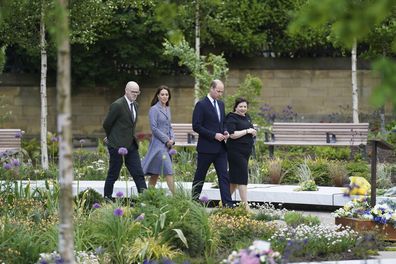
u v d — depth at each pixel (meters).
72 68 52.59
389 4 7.87
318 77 52.66
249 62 52.91
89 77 53.19
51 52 50.53
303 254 17.33
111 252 16.84
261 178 31.09
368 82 51.97
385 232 19.78
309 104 52.69
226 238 18.56
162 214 17.78
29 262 16.17
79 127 54.03
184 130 38.09
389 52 41.59
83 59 52.31
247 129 23.23
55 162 39.84
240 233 18.83
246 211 21.72
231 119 23.28
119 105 24.19
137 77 53.47
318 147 38.81
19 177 27.58
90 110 54.03
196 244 17.44
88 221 17.83
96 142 53.59
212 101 23.48
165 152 24.31
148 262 16.12
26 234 17.02
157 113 24.45
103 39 51.66
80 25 38.25
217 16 46.56
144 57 52.09
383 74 7.75
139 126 53.78
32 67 53.25
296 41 51.75
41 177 30.16
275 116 48.84
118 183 29.33
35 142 43.22
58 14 9.12
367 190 25.28
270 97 53.00
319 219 22.34
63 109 9.10
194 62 40.75
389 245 19.23
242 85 40.38
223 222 19.31
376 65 7.79
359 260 16.41
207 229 18.05
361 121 49.56
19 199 21.64
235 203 23.62
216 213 21.12
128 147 24.27
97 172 33.41
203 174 23.45
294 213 21.28
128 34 51.06
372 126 47.00
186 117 53.38
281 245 17.45
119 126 24.23
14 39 38.16
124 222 17.41
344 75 52.50
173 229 17.45
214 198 27.36
